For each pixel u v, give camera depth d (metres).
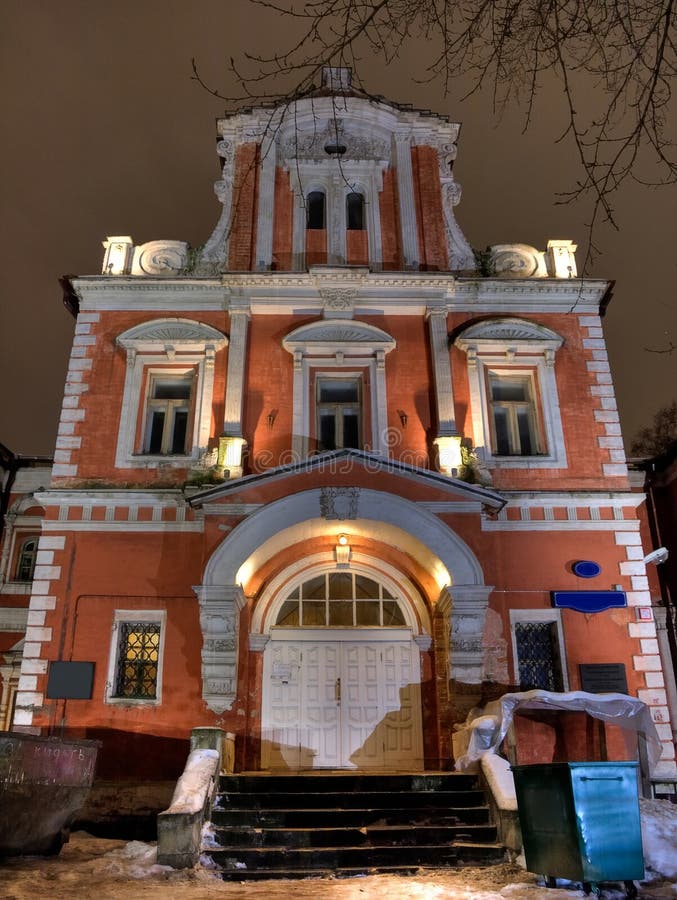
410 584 13.97
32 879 7.59
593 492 14.06
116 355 15.15
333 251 16.14
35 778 8.48
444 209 16.81
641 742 11.82
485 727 10.98
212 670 12.37
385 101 17.41
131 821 11.86
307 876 8.48
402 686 13.34
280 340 15.28
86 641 13.04
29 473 19.77
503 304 15.71
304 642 13.56
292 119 17.34
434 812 9.88
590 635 13.25
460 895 7.27
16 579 18.98
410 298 15.52
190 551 13.56
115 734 12.43
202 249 16.30
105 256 16.20
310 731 13.02
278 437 14.51
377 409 14.74
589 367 15.28
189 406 14.96
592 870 7.00
